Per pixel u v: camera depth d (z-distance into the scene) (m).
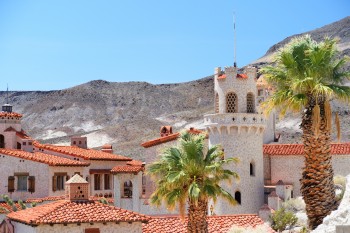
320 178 41.59
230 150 64.62
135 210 67.06
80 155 77.81
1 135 79.00
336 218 37.09
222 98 65.38
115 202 68.31
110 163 83.31
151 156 73.38
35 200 67.19
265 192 66.31
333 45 43.81
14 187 71.81
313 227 41.53
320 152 41.72
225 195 43.22
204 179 42.25
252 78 65.94
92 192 79.19
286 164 70.06
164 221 47.31
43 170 71.19
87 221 42.38
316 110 41.72
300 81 41.84
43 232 41.91
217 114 64.62
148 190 71.06
